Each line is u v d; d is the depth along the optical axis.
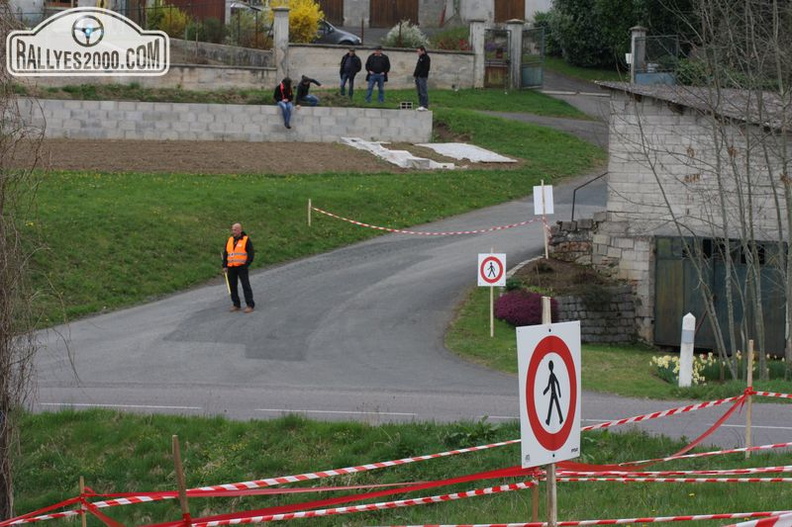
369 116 76.06
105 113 70.25
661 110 50.16
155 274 48.91
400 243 57.12
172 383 35.44
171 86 81.31
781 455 25.53
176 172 63.69
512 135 80.00
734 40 46.56
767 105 44.38
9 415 21.97
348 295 48.47
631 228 51.34
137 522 24.72
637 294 50.91
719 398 33.78
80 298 45.53
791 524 13.49
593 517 20.44
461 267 52.78
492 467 25.41
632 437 26.95
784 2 47.56
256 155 69.62
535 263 52.22
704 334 49.78
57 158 63.84
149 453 27.56
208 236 53.38
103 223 51.75
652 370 40.56
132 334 42.03
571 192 68.69
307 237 56.12
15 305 21.84
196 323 43.88
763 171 47.53
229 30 91.88
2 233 21.27
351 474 25.61
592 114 88.88
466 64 93.88
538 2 112.94
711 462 24.98
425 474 25.47
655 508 21.08
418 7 117.75
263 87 85.00
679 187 50.28
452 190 65.50
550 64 105.94
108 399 32.91
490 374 37.91
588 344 48.66
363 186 63.50
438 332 44.03
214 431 28.73
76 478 26.59
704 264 49.59
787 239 48.06
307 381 36.03
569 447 13.03
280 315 45.38
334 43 99.94
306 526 24.22
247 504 25.22
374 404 32.41
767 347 48.94
